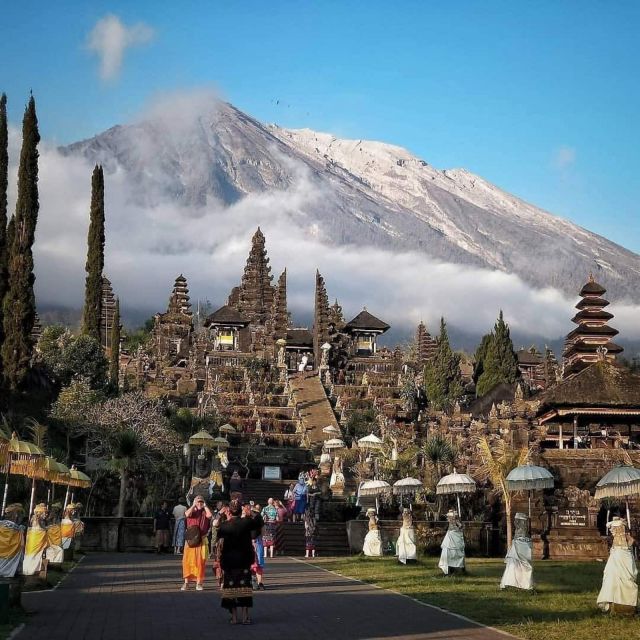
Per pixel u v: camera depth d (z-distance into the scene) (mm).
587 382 67812
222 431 86938
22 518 23578
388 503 56688
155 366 136500
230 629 20375
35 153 69562
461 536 35750
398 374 135125
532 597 27359
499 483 49719
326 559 44594
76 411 65812
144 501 56312
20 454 30359
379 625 21156
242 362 133375
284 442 95438
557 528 51031
